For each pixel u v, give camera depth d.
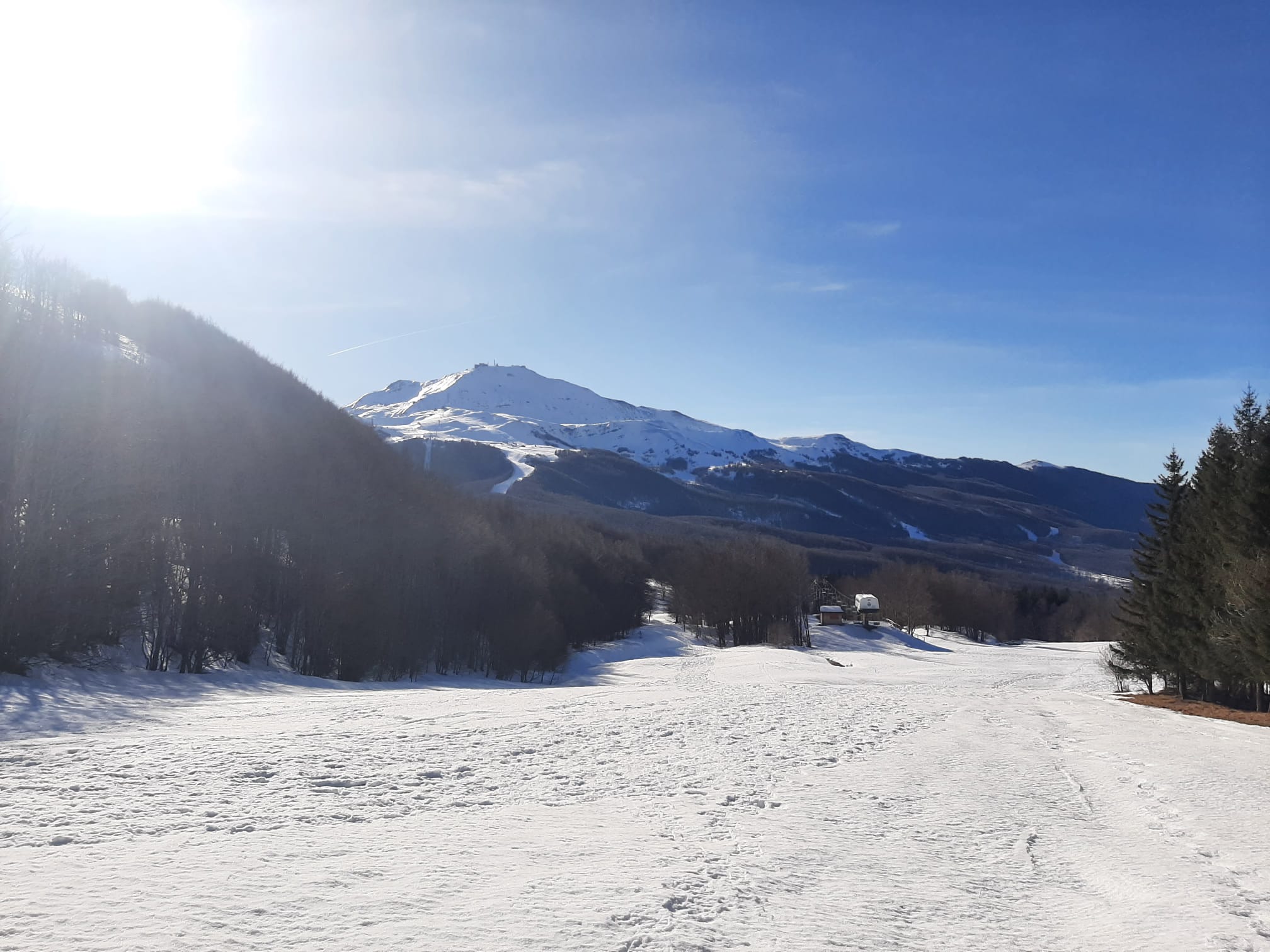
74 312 53.47
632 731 23.84
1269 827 15.71
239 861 9.68
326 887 8.88
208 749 17.50
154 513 41.00
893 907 9.95
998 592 167.25
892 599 142.12
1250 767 22.80
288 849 10.41
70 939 6.97
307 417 80.81
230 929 7.43
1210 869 12.84
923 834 13.84
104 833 10.87
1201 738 29.47
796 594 111.06
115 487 37.97
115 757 16.14
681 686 50.56
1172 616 50.31
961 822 14.91
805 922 8.97
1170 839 14.80
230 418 56.41
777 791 16.30
